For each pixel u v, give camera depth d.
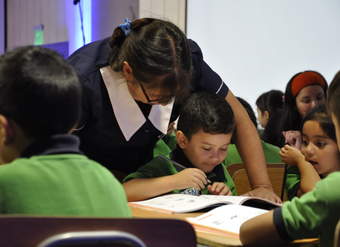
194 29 3.55
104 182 0.97
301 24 3.98
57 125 0.97
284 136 2.66
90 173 0.96
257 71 3.86
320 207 1.11
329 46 4.08
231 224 1.31
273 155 2.49
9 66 0.96
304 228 1.13
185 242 0.87
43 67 0.97
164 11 3.38
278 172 2.13
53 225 0.77
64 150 0.95
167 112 1.80
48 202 0.88
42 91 0.94
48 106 0.95
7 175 0.88
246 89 3.85
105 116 1.69
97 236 0.76
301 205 1.13
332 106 1.16
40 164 0.91
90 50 1.72
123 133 1.73
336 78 1.17
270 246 1.17
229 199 1.55
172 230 0.86
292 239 1.16
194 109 1.83
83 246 0.76
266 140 2.95
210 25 3.62
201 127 1.80
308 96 2.72
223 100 1.88
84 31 3.96
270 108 3.27
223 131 1.81
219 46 3.68
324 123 1.91
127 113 1.69
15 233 0.75
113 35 1.63
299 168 2.00
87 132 1.72
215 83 1.93
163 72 1.43
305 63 4.03
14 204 0.86
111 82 1.66
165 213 1.41
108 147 1.77
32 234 0.76
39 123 0.95
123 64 1.51
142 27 1.56
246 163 1.94
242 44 3.78
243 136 1.95
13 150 0.97
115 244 0.78
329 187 1.11
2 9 5.27
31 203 0.87
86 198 0.92
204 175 1.75
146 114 1.75
